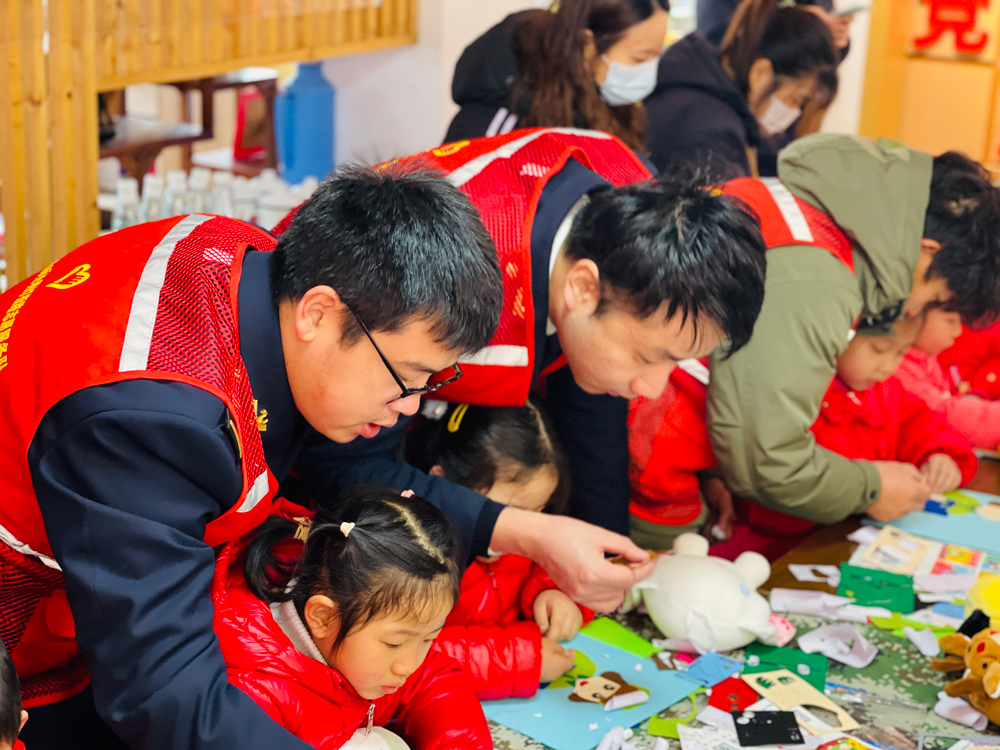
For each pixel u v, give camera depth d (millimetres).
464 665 1272
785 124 2926
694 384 1684
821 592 1543
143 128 2523
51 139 1909
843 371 1856
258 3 2412
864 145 1599
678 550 1572
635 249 1153
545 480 1437
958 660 1354
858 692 1322
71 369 875
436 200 957
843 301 1522
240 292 982
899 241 1553
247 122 3053
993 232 1564
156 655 869
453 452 1413
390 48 2918
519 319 1260
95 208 2021
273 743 908
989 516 1808
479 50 2350
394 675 1116
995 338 2209
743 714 1261
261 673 1063
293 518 1223
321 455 1302
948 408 2070
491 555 1354
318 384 973
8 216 1861
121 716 880
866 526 1758
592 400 1569
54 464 867
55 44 1863
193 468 875
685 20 3836
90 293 936
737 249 1148
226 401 894
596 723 1244
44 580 996
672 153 2629
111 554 859
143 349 881
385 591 1075
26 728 1069
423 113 2986
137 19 2078
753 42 2838
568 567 1274
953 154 1641
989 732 1252
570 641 1420
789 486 1603
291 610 1121
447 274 920
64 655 1085
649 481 1756
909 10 3594
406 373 957
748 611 1399
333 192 962
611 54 2307
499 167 1311
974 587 1414
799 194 1599
